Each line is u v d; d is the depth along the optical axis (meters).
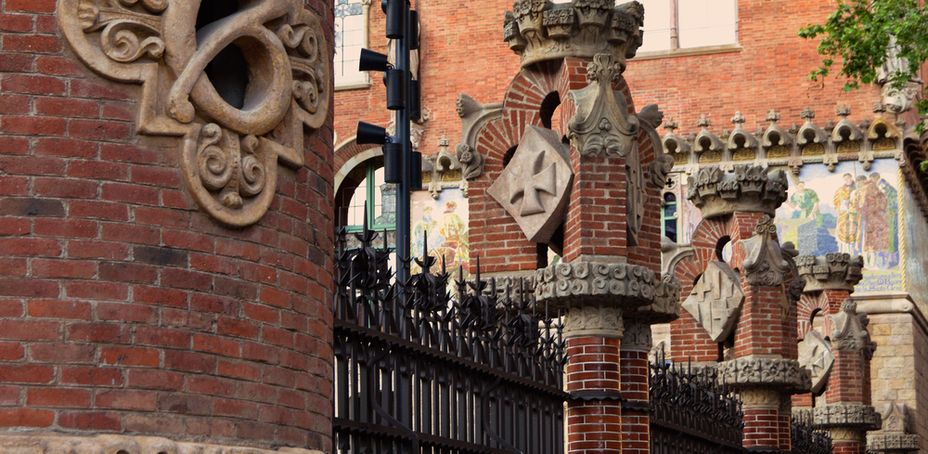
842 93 46.22
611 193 14.94
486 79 49.34
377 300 10.38
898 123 42.66
